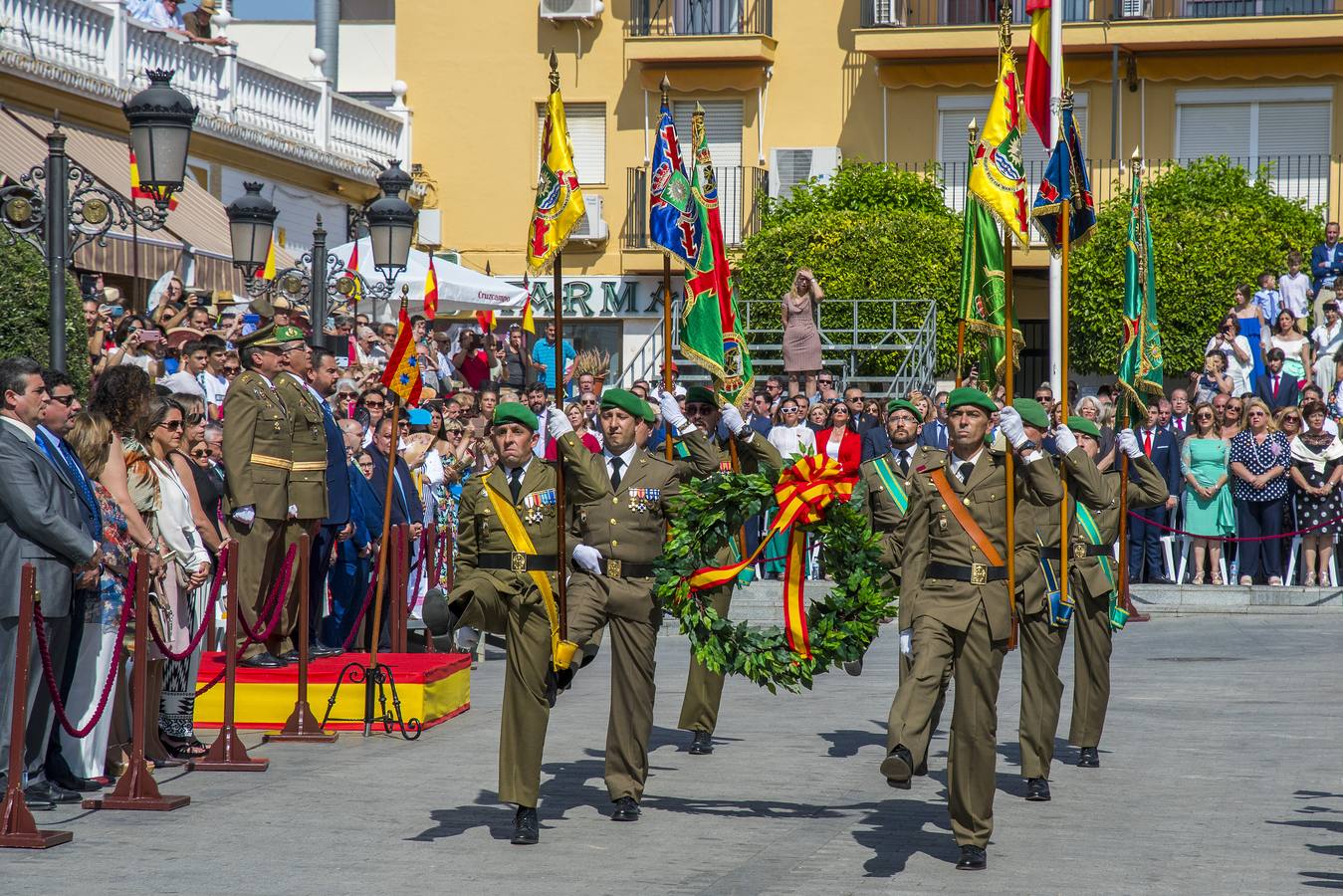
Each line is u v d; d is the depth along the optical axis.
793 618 10.49
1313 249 31.66
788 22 37.59
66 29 24.64
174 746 11.99
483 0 38.56
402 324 13.72
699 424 12.80
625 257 37.44
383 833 9.73
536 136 38.47
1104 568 12.28
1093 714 12.26
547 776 11.77
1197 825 10.16
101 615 10.60
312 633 14.64
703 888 8.48
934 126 37.12
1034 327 36.94
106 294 19.94
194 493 12.45
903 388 31.83
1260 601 22.64
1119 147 36.47
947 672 10.09
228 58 29.30
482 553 10.07
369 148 36.00
